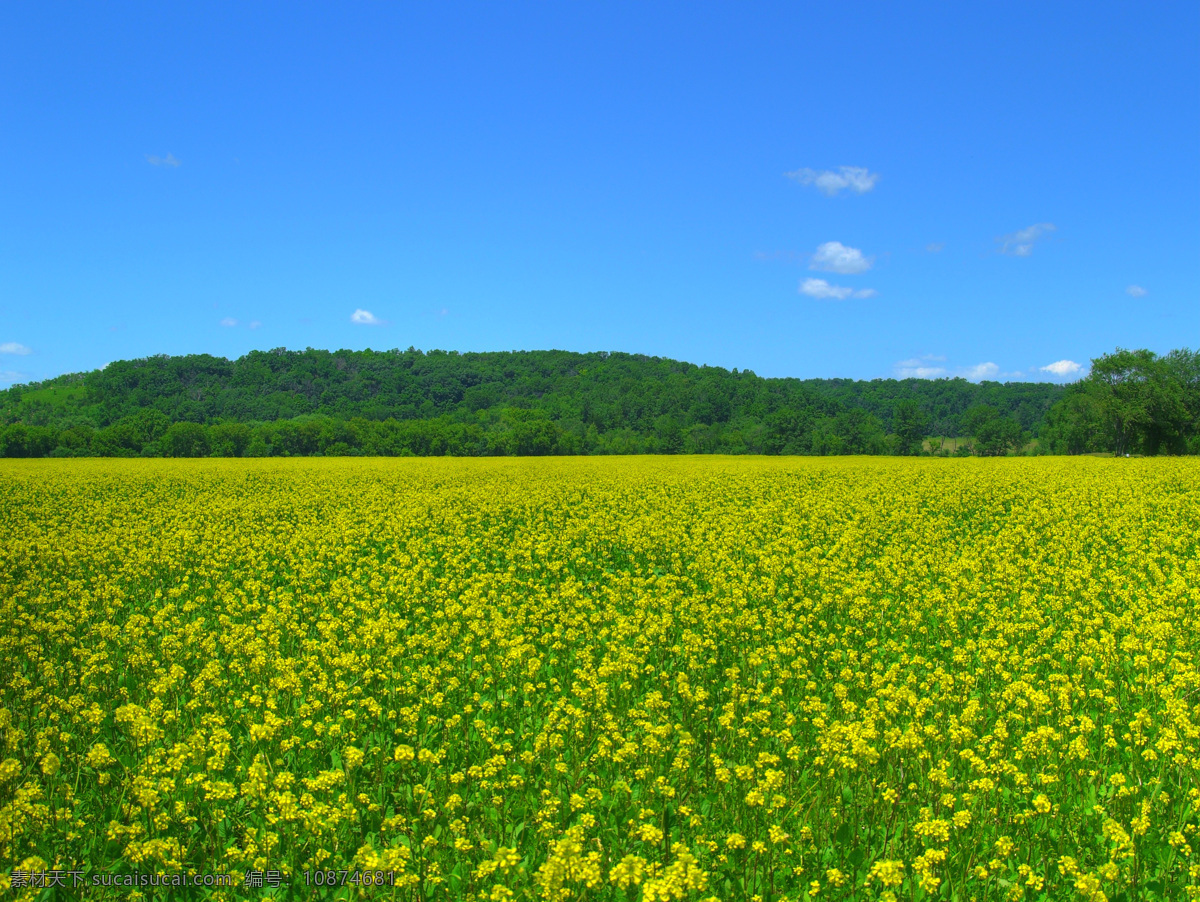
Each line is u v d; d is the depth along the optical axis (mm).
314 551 18703
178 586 15125
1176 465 44750
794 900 5488
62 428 109625
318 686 8898
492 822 6398
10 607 12609
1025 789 6789
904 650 10859
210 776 7137
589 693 8555
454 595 14398
